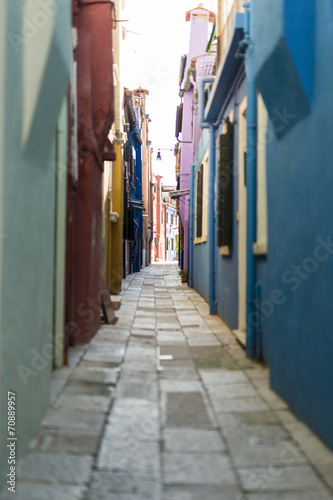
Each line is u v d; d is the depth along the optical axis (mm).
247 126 5996
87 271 6434
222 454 3150
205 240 11555
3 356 2607
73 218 6230
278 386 4344
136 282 17016
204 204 12234
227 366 5414
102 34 6879
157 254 46781
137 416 3838
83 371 5090
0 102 2539
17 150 2873
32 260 3301
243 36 6133
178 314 9273
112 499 2584
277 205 4434
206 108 9195
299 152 3756
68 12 3764
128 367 5305
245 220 6551
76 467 2947
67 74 3686
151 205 36594
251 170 5930
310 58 3486
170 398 4289
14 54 2754
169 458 3090
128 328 7617
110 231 12352
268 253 4762
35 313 3398
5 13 2596
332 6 3109
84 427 3588
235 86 7328
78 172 6496
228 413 3912
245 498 2611
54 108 3531
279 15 3506
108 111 6828
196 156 14930
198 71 16266
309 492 2672
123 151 16016
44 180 3645
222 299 8516
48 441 3320
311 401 3477
